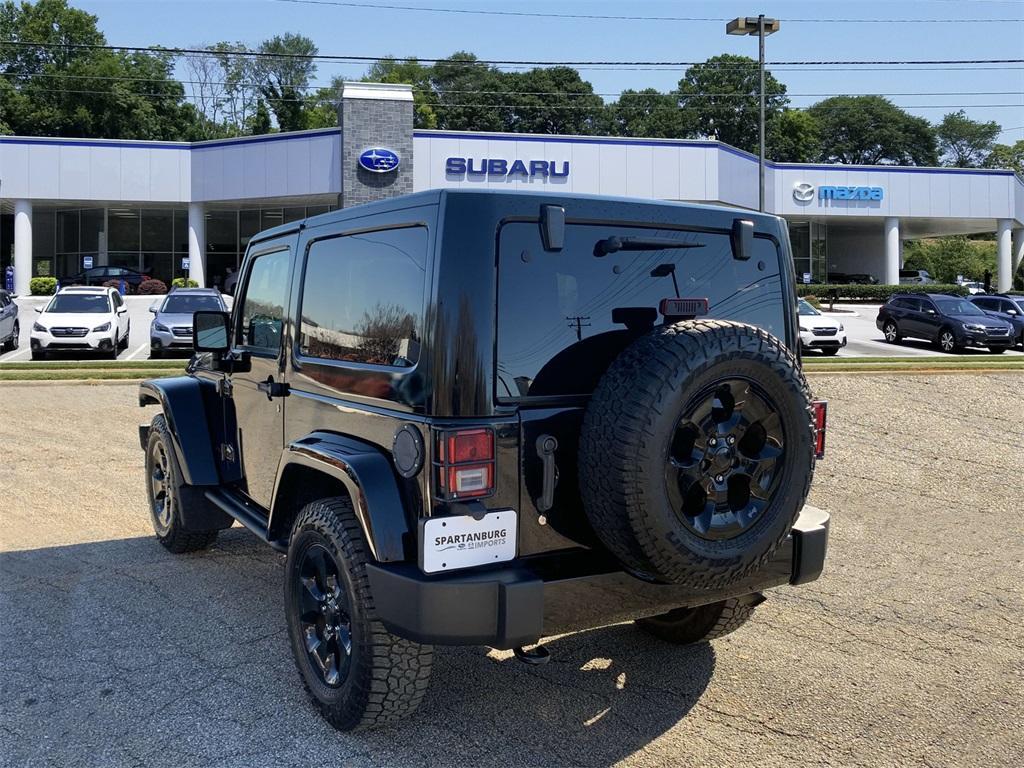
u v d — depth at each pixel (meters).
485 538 2.99
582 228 3.25
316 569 3.57
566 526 3.16
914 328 24.62
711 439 3.04
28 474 8.26
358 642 3.22
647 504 2.88
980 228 51.44
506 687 3.88
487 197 3.06
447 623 2.90
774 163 42.19
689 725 3.55
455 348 2.97
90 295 20.47
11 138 37.66
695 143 37.66
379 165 35.28
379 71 98.56
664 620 4.38
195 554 5.80
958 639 4.52
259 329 4.56
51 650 4.18
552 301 3.15
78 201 39.12
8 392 12.48
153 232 42.69
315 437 3.62
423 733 3.44
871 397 12.63
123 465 8.70
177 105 75.00
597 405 2.98
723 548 3.06
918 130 98.38
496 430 2.98
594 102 93.56
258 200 38.22
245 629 4.47
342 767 3.18
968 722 3.61
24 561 5.62
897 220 44.22
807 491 3.28
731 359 2.99
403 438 3.06
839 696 3.84
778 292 3.83
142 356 20.12
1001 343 22.72
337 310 3.70
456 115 92.88
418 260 3.14
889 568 5.76
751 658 4.25
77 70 67.69
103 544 6.03
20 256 38.38
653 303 3.39
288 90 88.38
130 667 4.01
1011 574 5.64
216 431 5.21
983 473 8.87
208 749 3.30
